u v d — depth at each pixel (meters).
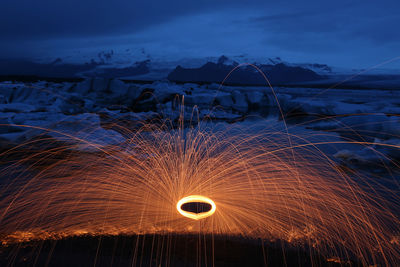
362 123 7.30
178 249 1.85
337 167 4.01
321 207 2.58
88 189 2.89
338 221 2.31
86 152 4.37
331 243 1.98
